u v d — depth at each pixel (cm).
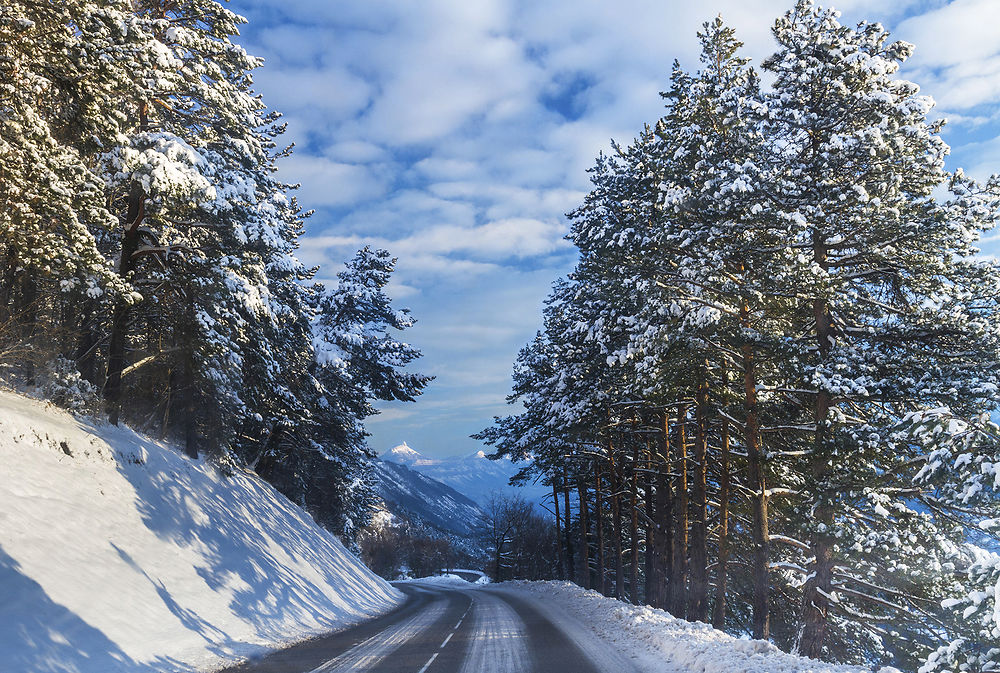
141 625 1207
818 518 1681
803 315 2011
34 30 1153
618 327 2286
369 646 1550
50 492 1401
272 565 2334
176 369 2453
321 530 3953
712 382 2117
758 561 1850
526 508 8006
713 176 1838
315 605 2288
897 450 1579
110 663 1016
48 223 1391
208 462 2683
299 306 3027
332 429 4081
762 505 1881
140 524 1655
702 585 2275
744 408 2127
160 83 1590
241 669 1166
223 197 2012
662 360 1980
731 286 1855
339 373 3678
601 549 4034
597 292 2350
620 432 2897
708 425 2406
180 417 2630
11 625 927
